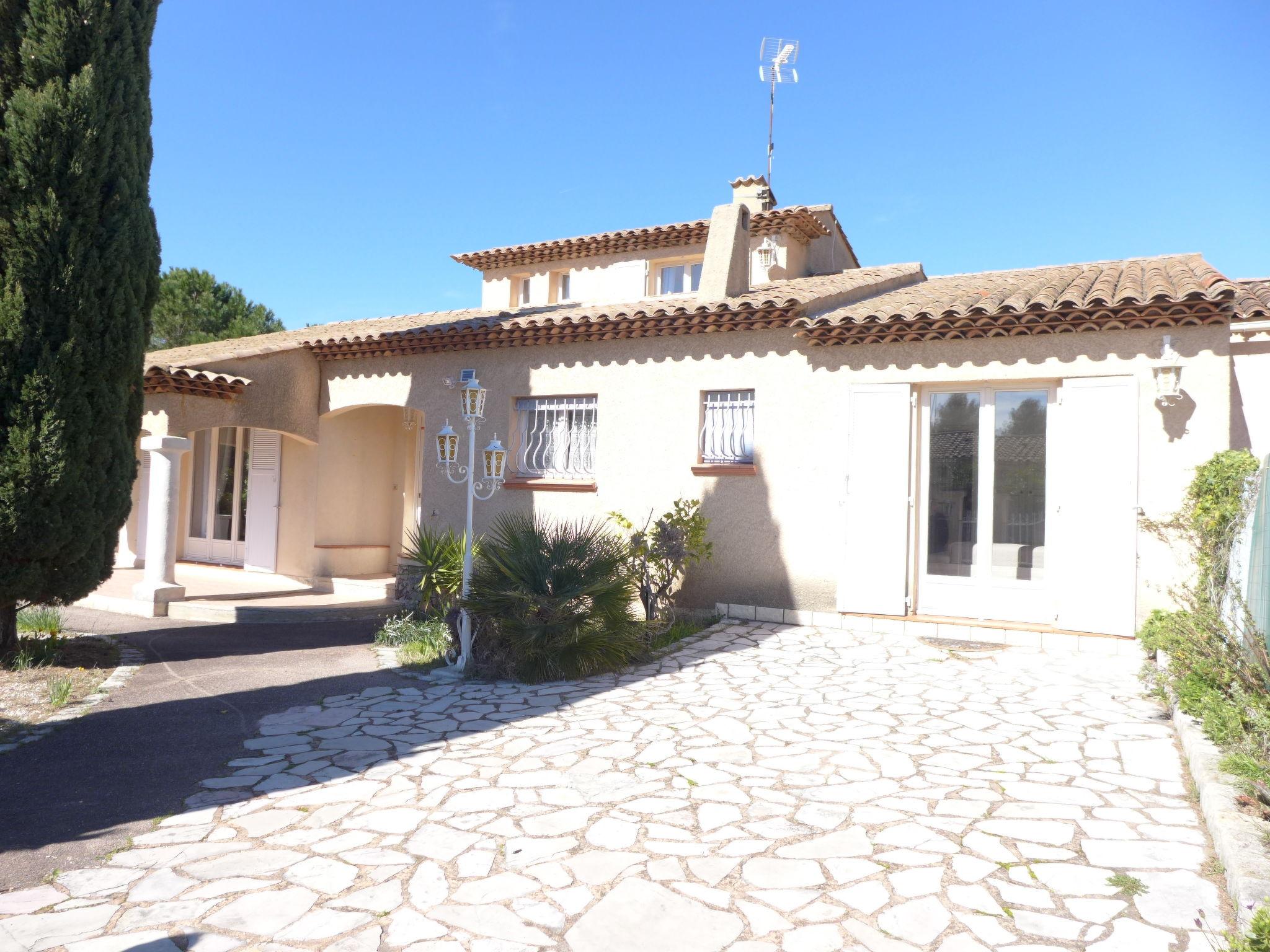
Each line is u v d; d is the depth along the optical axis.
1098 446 8.50
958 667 7.85
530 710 6.55
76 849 4.09
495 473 8.20
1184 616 6.48
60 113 7.69
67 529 7.91
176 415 11.79
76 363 7.86
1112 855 3.83
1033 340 8.84
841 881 3.63
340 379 13.71
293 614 11.46
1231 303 7.81
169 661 8.62
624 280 17.94
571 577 7.84
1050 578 8.89
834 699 6.75
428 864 3.86
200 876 3.78
